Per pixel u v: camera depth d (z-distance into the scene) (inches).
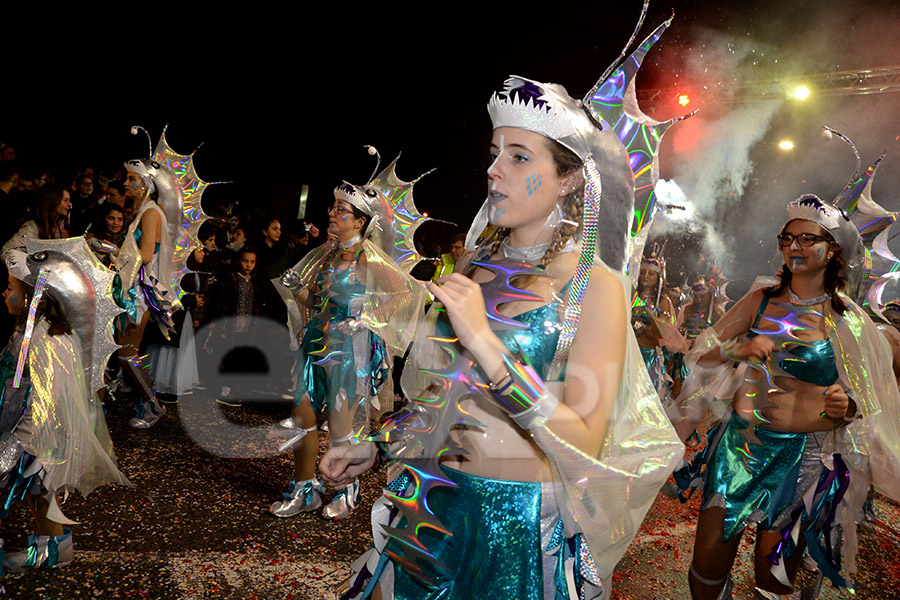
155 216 196.4
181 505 152.5
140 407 207.9
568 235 60.7
